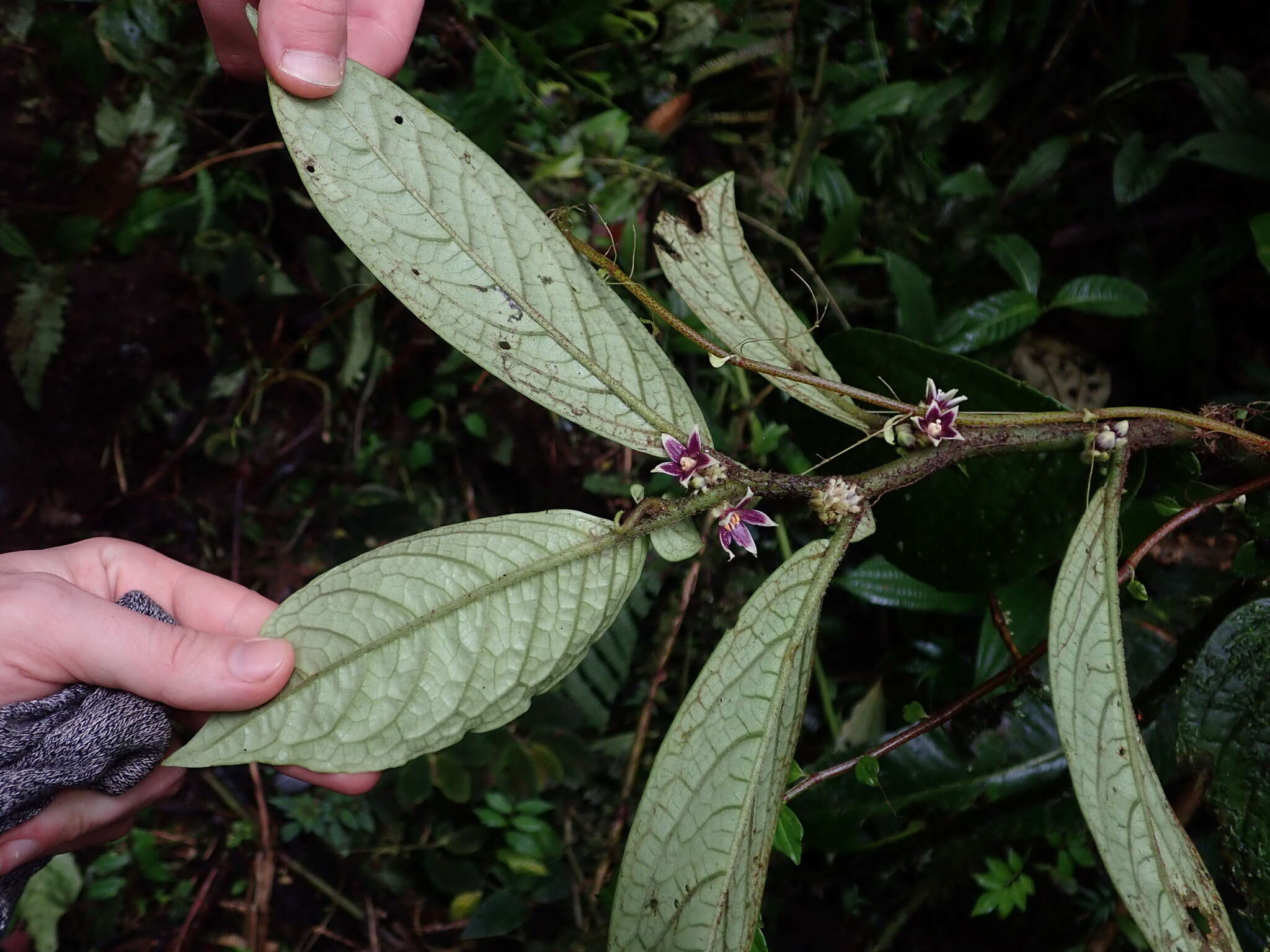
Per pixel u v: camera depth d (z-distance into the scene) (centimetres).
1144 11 51
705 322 31
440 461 56
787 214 53
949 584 36
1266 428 45
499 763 50
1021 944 47
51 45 49
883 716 51
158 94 51
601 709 50
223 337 55
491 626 25
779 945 47
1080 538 27
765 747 24
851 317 54
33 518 54
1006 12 51
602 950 40
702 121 53
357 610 25
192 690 28
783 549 50
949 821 43
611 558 26
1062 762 41
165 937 52
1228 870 32
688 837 24
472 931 49
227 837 53
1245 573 35
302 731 24
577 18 51
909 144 53
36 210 50
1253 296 51
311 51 24
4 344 52
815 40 52
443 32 51
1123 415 29
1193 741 33
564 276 27
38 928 48
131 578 38
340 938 53
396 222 25
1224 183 51
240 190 52
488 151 50
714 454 27
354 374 53
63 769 28
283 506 56
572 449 54
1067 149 52
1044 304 52
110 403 54
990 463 33
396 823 52
